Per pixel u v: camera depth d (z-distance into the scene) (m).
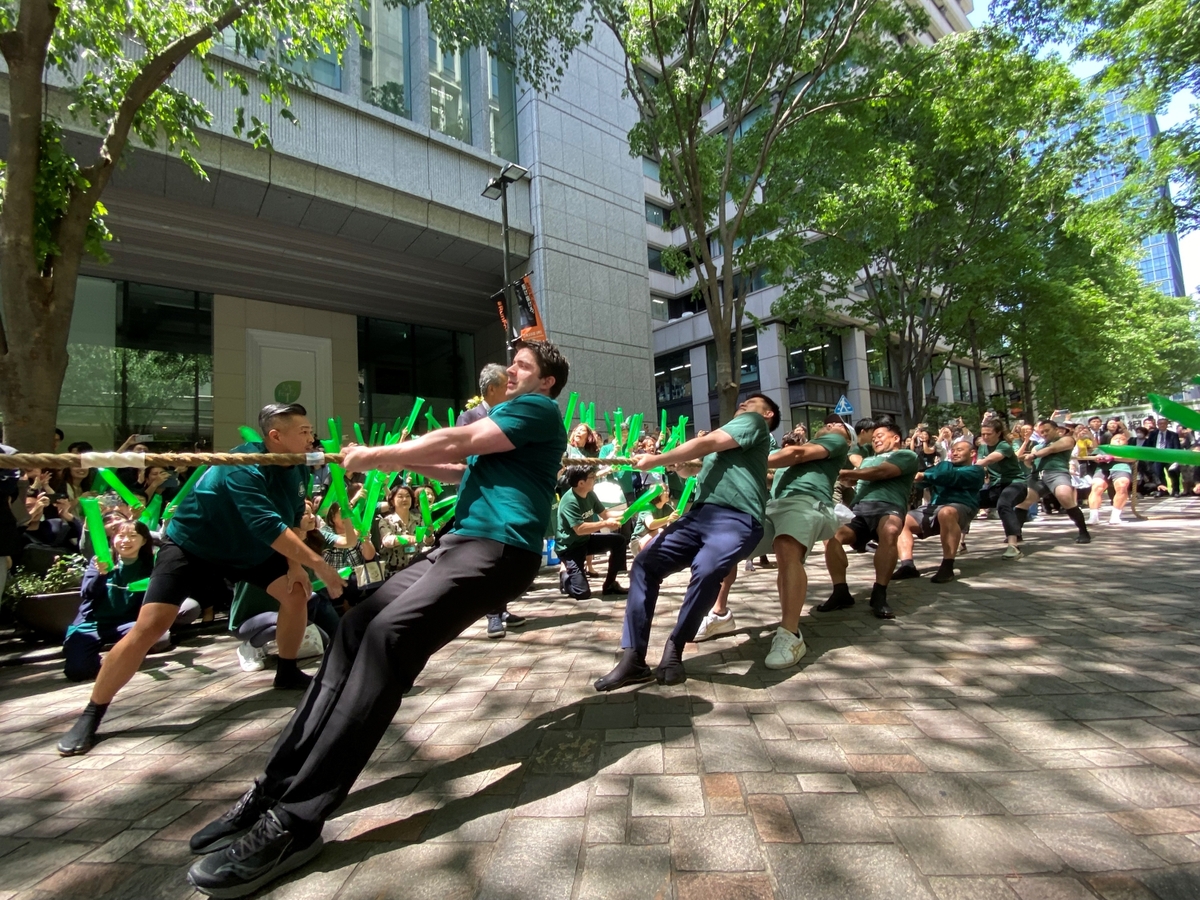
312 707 1.94
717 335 11.62
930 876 1.61
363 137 13.27
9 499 4.19
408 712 2.98
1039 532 8.69
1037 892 1.53
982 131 12.11
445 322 19.72
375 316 18.69
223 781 2.42
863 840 1.77
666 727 2.62
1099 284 22.94
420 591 2.04
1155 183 12.33
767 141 11.11
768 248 12.24
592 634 4.43
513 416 2.21
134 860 1.89
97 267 13.72
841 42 10.59
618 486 7.29
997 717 2.56
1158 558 5.94
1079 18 11.12
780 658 3.31
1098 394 25.02
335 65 13.29
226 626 5.61
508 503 2.22
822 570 6.85
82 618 4.07
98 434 14.02
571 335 16.16
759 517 3.24
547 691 3.19
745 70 11.35
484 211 15.10
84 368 13.94
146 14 6.56
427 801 2.12
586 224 16.83
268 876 1.69
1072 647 3.42
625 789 2.12
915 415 18.58
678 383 27.61
